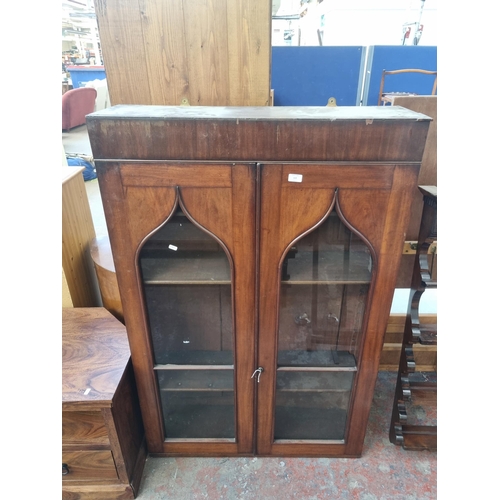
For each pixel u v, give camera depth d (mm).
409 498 1175
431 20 3605
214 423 1302
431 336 1165
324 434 1279
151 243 939
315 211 852
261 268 931
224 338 1136
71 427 1022
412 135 772
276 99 3104
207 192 834
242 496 1182
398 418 1291
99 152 797
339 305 1068
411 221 1339
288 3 7426
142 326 1027
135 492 1172
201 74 1062
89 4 6047
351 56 2953
